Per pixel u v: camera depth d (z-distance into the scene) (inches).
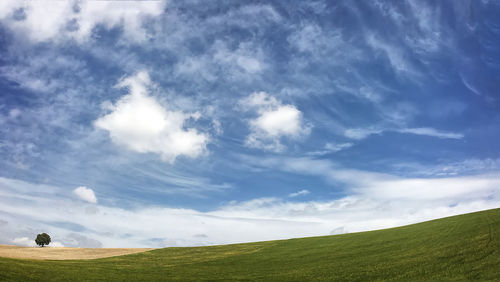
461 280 991.0
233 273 1498.5
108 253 2298.2
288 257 1835.6
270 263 1713.8
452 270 1106.7
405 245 1675.7
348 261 1533.0
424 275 1112.2
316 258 1713.8
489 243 1338.6
